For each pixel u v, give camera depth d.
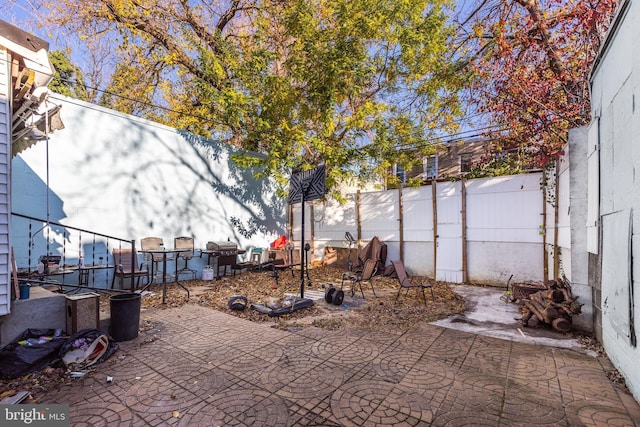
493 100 6.30
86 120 6.33
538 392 2.67
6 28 3.14
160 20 9.26
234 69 8.24
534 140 6.18
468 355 3.42
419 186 8.38
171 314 4.96
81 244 6.22
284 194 8.90
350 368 3.12
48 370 3.03
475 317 4.81
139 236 7.17
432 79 7.70
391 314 4.98
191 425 2.26
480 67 6.47
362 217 9.51
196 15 10.22
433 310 5.21
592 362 3.24
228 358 3.36
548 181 6.36
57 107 3.99
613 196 3.12
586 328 4.02
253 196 9.97
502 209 7.17
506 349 3.58
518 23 6.29
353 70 6.99
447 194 7.93
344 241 9.91
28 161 5.61
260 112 8.50
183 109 10.70
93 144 6.43
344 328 4.32
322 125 8.16
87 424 2.27
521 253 6.94
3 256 3.16
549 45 5.98
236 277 8.47
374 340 3.87
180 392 2.69
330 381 2.87
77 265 6.00
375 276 8.49
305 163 8.61
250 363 3.24
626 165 2.79
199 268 8.38
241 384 2.82
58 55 10.55
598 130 3.57
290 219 11.17
